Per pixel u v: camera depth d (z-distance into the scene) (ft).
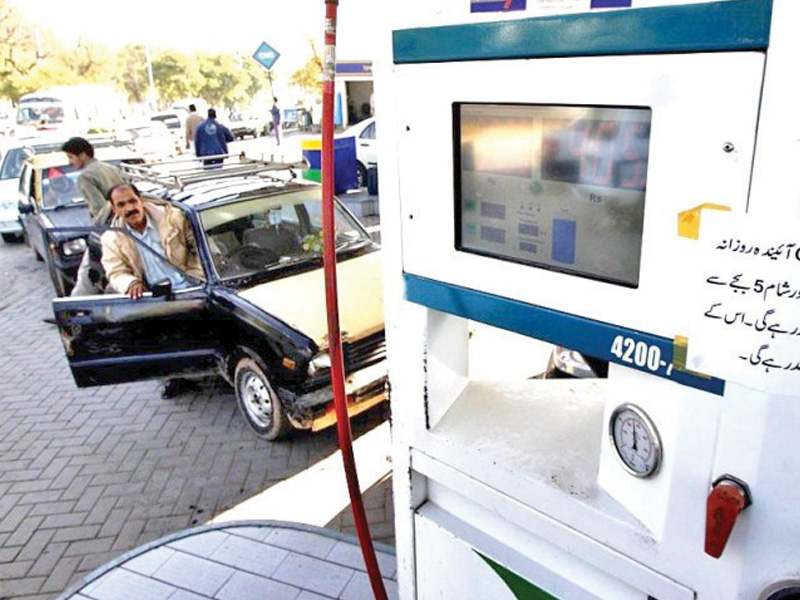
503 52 3.91
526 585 4.99
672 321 3.55
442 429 5.34
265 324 12.96
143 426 15.28
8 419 15.90
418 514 5.69
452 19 4.11
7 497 12.78
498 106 4.10
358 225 16.99
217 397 16.55
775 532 3.42
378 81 4.77
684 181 3.31
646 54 3.30
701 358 3.43
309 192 16.72
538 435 5.17
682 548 3.90
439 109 4.39
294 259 15.17
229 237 14.90
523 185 4.14
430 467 5.41
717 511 3.52
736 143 3.09
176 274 14.57
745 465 3.43
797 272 3.01
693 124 3.21
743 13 2.93
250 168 18.51
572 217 3.93
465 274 4.64
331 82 4.82
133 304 14.10
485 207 4.40
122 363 14.47
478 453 5.02
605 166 3.70
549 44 3.67
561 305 4.11
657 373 3.70
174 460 13.79
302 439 14.26
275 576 8.81
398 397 5.51
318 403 12.69
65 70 144.36
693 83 3.16
